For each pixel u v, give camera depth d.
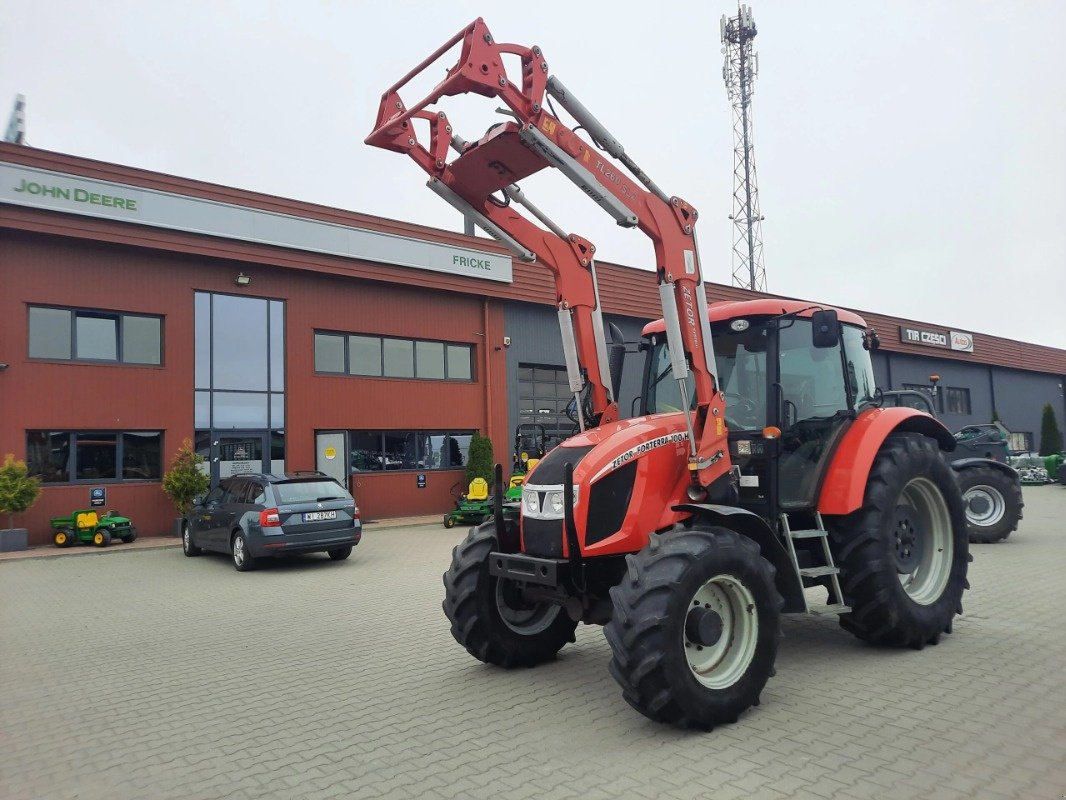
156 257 15.36
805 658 5.22
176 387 15.44
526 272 20.61
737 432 5.32
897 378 30.48
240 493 11.57
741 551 4.15
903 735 3.76
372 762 3.79
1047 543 10.55
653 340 5.97
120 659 6.17
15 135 20.05
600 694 4.73
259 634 6.93
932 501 5.68
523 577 4.59
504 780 3.48
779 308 5.36
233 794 3.49
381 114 4.76
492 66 4.15
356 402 17.83
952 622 6.05
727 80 33.62
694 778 3.38
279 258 16.55
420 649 6.12
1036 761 3.40
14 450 13.70
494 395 20.02
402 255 18.22
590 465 4.48
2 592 9.62
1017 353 36.62
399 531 15.96
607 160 4.59
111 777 3.77
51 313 14.30
